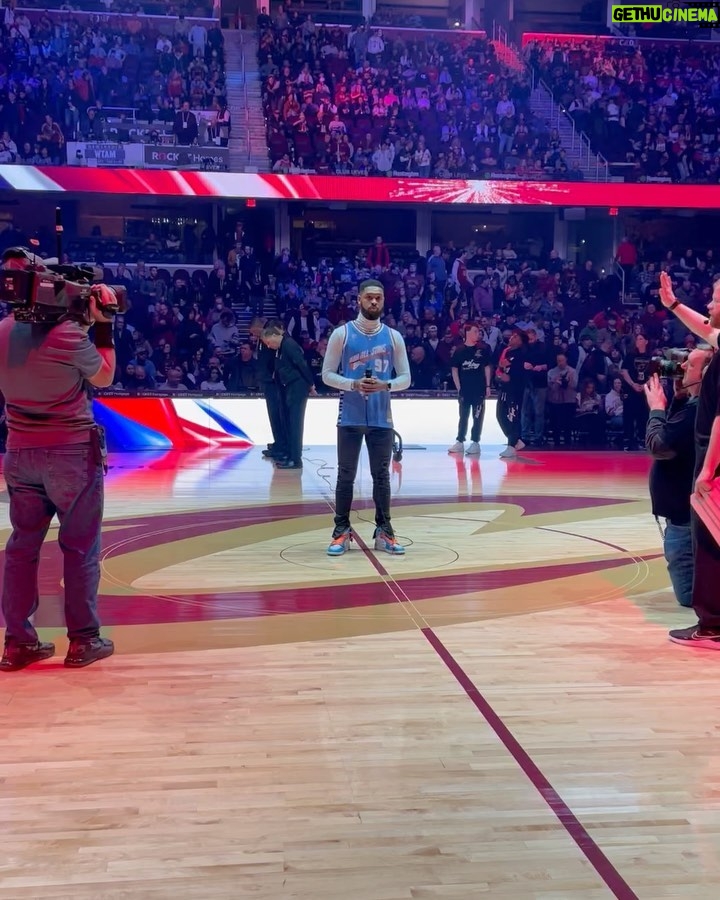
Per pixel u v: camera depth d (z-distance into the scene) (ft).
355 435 20.49
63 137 55.11
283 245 67.77
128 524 24.47
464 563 19.84
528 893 7.43
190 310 52.49
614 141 66.59
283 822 8.54
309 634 14.61
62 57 60.18
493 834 8.35
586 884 7.57
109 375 13.04
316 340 51.65
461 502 28.68
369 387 19.57
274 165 59.98
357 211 69.05
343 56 66.95
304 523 24.76
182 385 49.44
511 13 79.20
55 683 12.30
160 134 57.57
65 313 12.27
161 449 43.65
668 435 15.15
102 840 8.21
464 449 43.27
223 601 16.56
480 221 71.56
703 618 13.98
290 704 11.57
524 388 41.11
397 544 20.98
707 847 8.16
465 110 65.77
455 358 41.73
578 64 69.41
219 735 10.56
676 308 15.64
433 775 9.53
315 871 7.73
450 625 15.16
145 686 12.19
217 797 9.03
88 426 12.87
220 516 25.77
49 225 65.67
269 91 64.03
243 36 71.82
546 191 56.59
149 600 16.63
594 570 19.22
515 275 60.13
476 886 7.52
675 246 70.33
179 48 63.10
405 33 73.56
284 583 17.95
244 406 44.68
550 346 46.70
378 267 59.62
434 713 11.28
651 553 20.95
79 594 12.97
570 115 66.39
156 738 10.47
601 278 61.62
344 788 9.23
